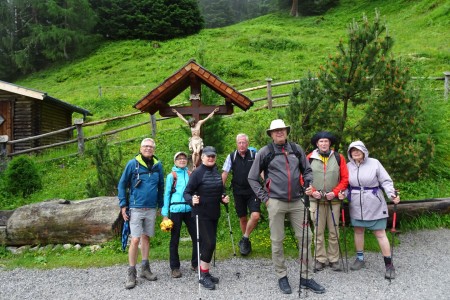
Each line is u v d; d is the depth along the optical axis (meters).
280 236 4.50
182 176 5.30
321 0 40.12
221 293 4.50
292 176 4.49
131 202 4.97
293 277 4.92
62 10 35.94
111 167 7.68
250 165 5.73
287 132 4.88
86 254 6.26
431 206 6.72
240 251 5.78
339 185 5.00
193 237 5.23
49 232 6.68
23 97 13.01
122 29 37.66
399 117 6.03
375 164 5.02
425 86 9.52
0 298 4.63
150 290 4.68
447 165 8.79
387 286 4.53
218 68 22.03
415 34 22.81
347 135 6.29
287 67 21.77
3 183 9.46
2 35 37.59
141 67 27.94
